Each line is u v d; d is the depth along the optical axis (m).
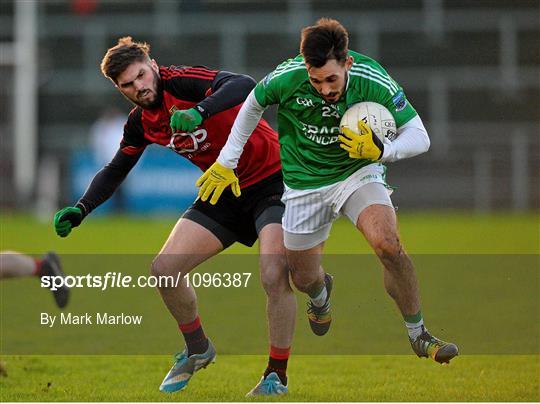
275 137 21.30
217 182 19.84
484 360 23.52
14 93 74.31
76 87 76.31
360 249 45.22
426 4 78.50
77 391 20.41
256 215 20.69
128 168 21.89
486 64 77.44
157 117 20.66
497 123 75.19
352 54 19.06
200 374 22.34
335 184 19.45
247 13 78.94
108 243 47.41
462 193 73.69
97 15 79.06
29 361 23.55
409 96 76.50
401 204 73.44
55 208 71.06
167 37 78.62
